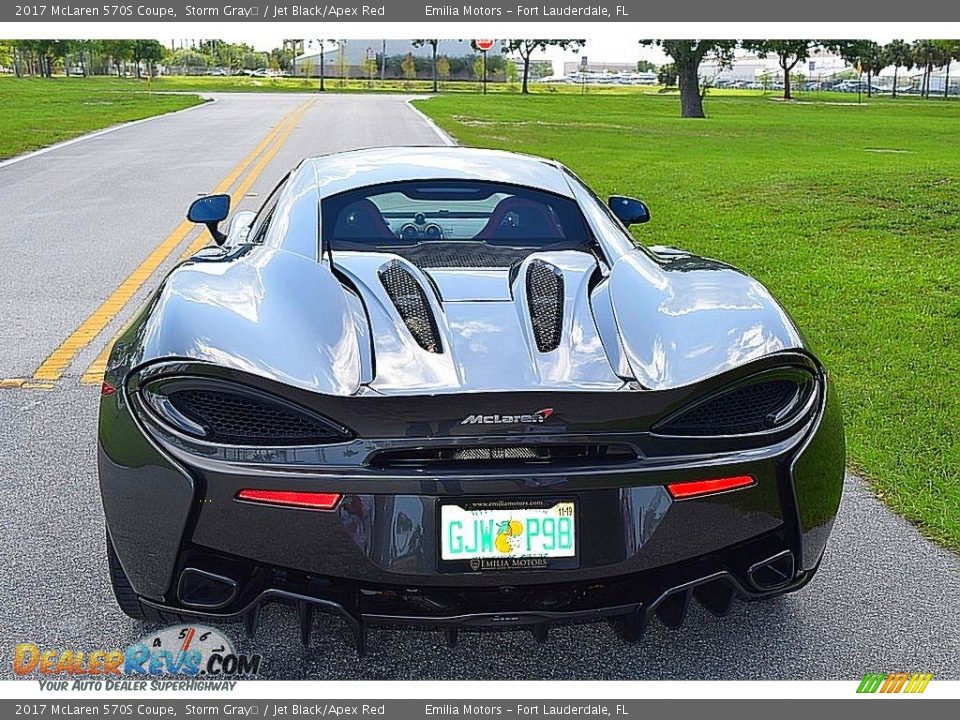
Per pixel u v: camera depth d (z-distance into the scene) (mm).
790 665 2773
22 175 14938
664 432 2455
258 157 18109
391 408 2336
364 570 2373
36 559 3287
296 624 2951
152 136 23125
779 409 2586
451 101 52562
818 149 23719
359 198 3539
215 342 2482
